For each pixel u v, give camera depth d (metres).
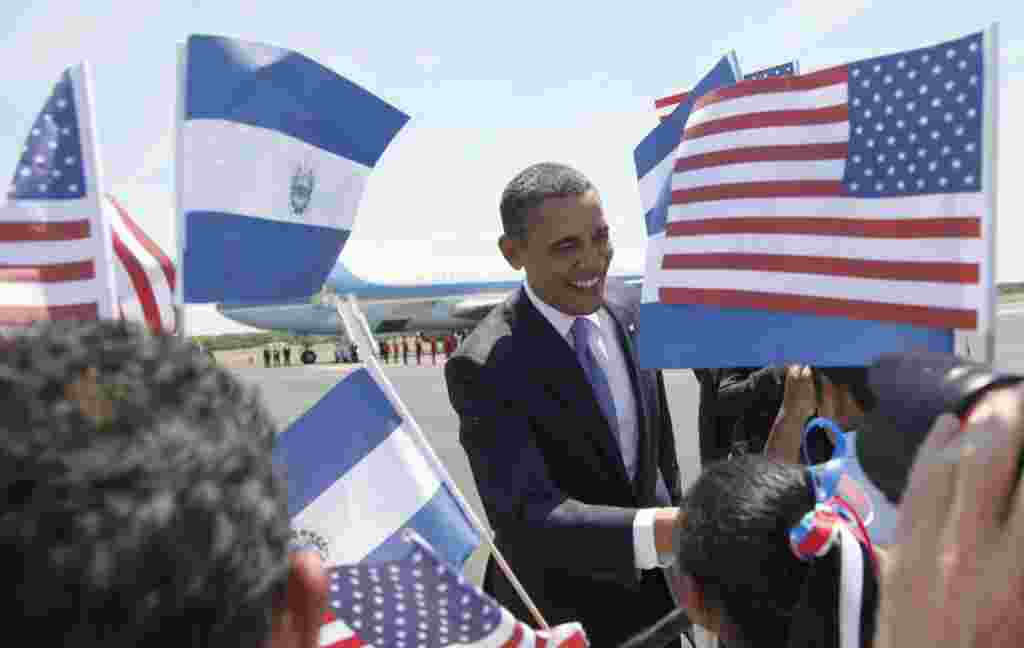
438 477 1.98
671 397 16.08
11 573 0.49
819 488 1.37
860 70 2.01
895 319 1.95
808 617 1.27
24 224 2.05
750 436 3.16
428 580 1.71
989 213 1.84
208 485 0.53
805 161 2.08
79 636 0.49
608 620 2.52
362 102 2.24
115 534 0.49
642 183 2.79
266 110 2.14
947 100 1.89
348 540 1.93
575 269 2.40
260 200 2.15
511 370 2.43
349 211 2.29
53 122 2.08
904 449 0.85
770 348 2.10
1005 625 0.68
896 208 1.96
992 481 0.70
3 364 0.56
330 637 1.70
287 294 2.21
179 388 0.58
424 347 54.78
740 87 2.17
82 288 2.05
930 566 0.71
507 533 2.40
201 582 0.52
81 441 0.52
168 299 2.38
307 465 1.97
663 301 2.26
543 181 2.38
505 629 1.72
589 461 2.46
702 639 3.61
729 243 2.15
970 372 0.81
